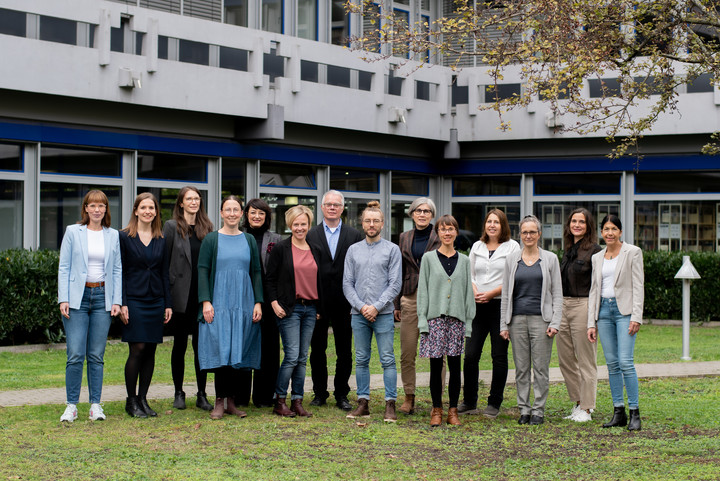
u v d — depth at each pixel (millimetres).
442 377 8969
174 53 16359
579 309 8758
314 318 9023
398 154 21047
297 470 6766
